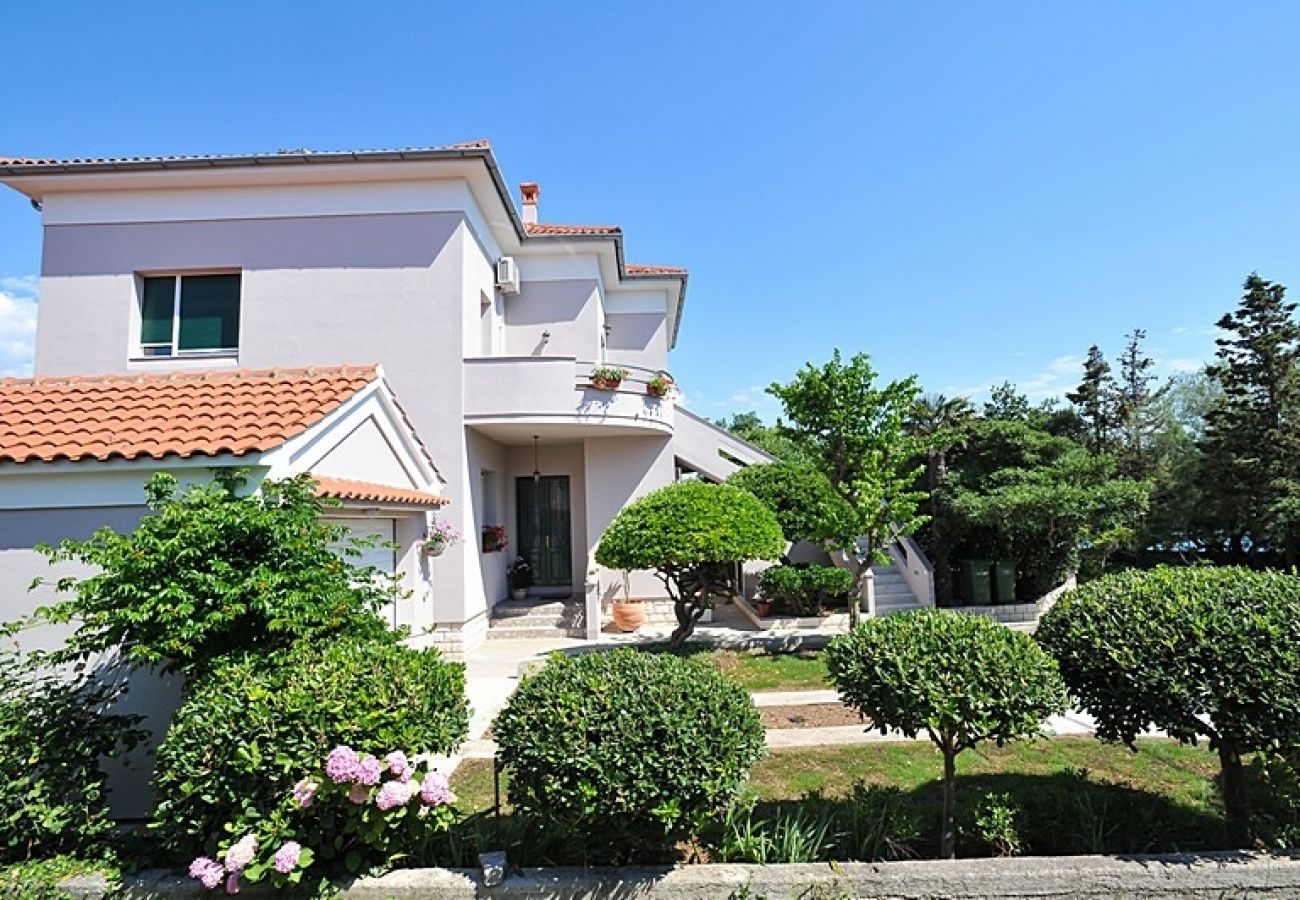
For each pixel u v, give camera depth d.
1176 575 4.59
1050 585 15.70
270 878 3.51
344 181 12.41
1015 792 4.95
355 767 3.44
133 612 4.25
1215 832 4.32
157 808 3.62
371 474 8.58
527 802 3.75
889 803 4.53
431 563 12.00
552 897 3.60
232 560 4.74
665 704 3.70
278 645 4.54
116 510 5.80
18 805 3.97
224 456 5.80
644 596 14.93
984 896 3.65
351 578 5.43
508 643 12.87
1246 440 17.78
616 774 3.44
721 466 15.84
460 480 12.29
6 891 3.62
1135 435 23.77
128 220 12.45
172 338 12.53
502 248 15.84
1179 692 3.78
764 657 10.91
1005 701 3.78
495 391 12.59
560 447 16.19
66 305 12.30
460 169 12.20
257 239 12.46
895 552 16.16
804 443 12.48
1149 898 3.68
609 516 15.05
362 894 3.60
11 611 5.63
